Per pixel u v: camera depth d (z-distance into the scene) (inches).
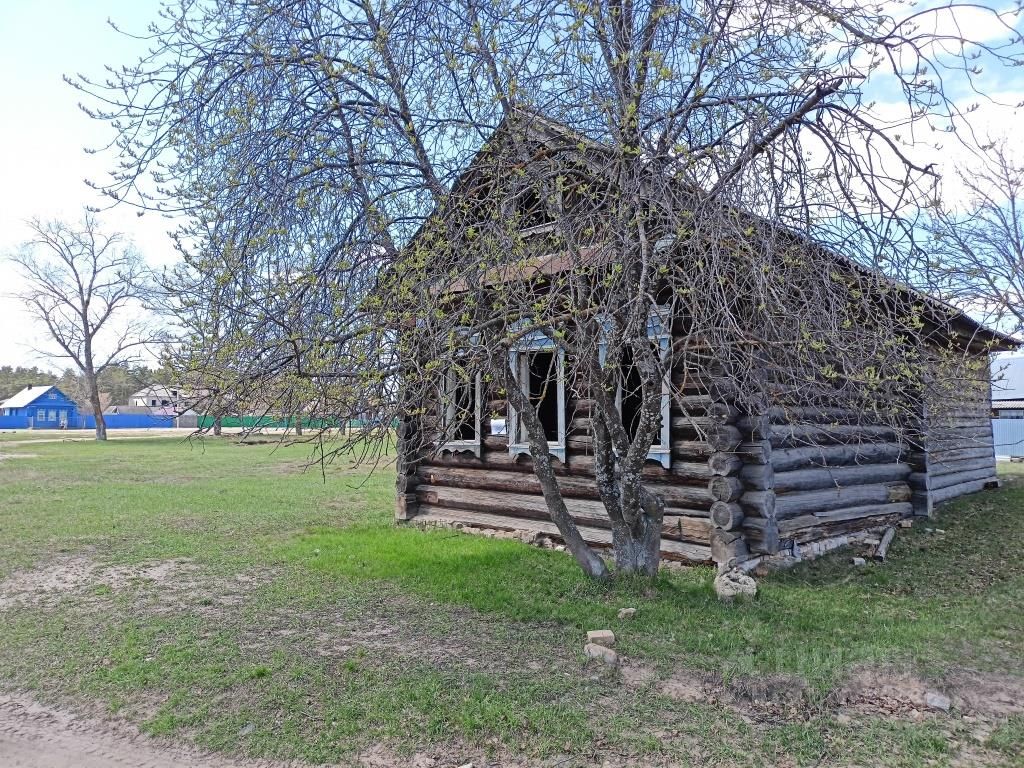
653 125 213.3
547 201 229.9
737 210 197.0
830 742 149.6
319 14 245.8
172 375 205.9
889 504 391.2
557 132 231.0
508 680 183.2
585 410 347.9
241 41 241.3
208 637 221.1
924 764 140.8
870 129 190.9
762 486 288.7
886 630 219.3
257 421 218.5
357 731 158.9
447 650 206.5
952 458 482.3
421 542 363.9
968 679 179.5
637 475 255.4
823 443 343.3
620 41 211.9
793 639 211.3
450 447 407.2
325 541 367.6
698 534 296.0
